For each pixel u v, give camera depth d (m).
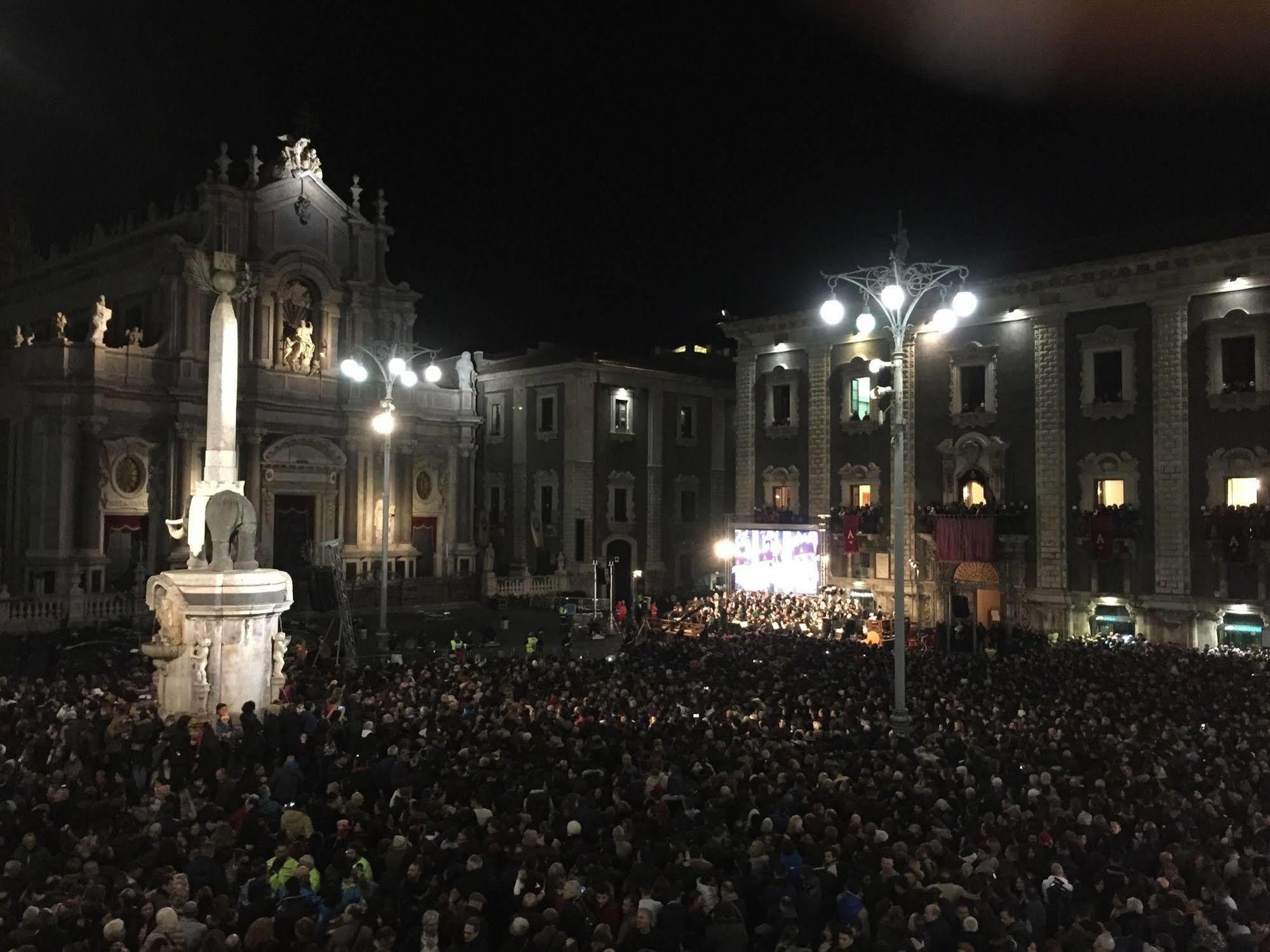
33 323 59.62
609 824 13.31
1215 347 39.12
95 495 44.91
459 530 59.94
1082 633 42.19
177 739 17.11
